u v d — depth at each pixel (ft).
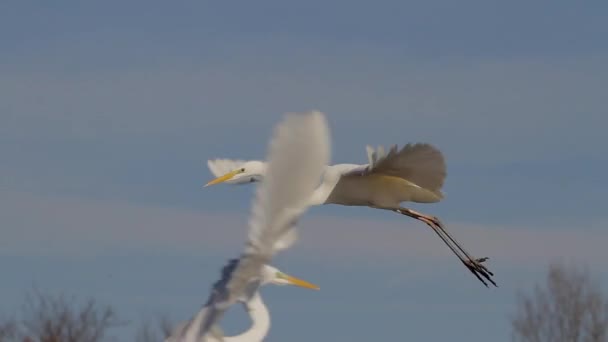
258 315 46.57
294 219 29.19
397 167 68.03
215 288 37.19
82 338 73.05
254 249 29.99
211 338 39.09
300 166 27.78
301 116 27.14
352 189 70.64
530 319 92.79
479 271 73.36
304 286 46.88
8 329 73.56
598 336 91.86
